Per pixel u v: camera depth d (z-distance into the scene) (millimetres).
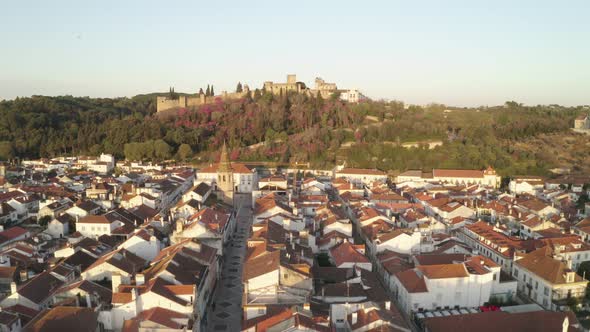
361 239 157000
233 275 126625
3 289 109000
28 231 157625
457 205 177625
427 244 134125
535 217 164875
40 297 96062
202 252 114750
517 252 126375
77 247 130125
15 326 80562
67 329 78125
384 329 75062
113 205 199125
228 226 154625
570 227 161250
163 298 84438
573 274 108875
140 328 77750
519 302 112750
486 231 147750
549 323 87500
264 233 126000
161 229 147875
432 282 103625
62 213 171500
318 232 146625
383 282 124312
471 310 103750
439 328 87438
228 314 103250
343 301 95812
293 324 71250
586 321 102125
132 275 103188
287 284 93938
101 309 84688
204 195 184125
